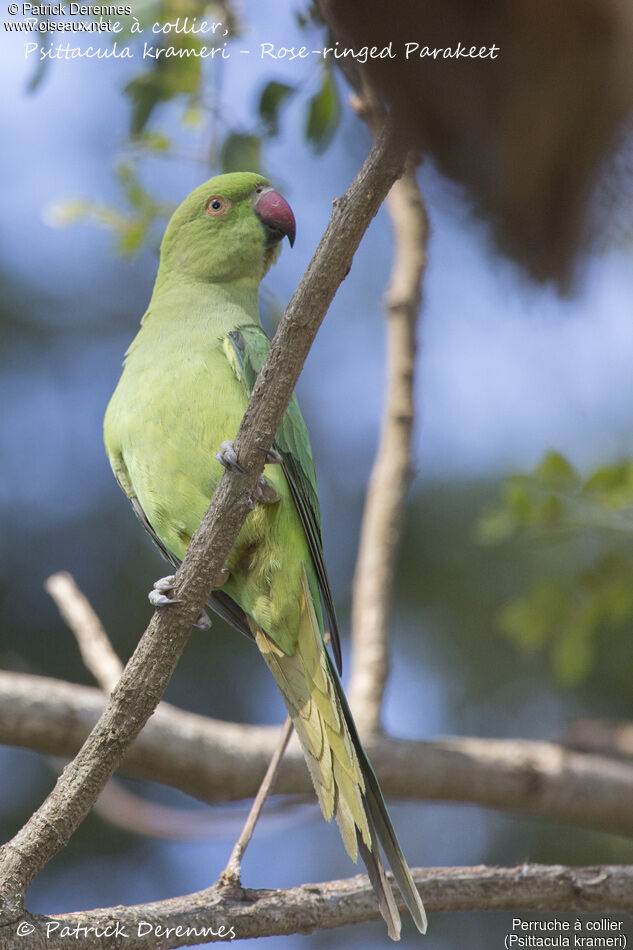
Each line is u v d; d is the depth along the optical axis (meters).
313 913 4.95
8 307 12.52
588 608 8.61
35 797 10.90
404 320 8.26
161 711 7.66
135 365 7.03
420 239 8.23
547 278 1.39
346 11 1.40
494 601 11.26
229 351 6.74
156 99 7.64
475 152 1.38
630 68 1.26
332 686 6.18
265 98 7.44
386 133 3.44
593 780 8.22
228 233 7.68
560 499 8.23
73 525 11.98
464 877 5.39
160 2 7.12
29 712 6.88
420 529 11.68
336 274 4.21
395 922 4.79
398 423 8.27
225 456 4.67
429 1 1.34
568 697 11.12
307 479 6.84
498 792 8.16
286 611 6.48
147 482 6.76
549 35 1.28
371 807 5.57
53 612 11.62
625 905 5.43
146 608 11.70
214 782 7.62
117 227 8.63
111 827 11.35
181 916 4.73
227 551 4.79
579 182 1.34
